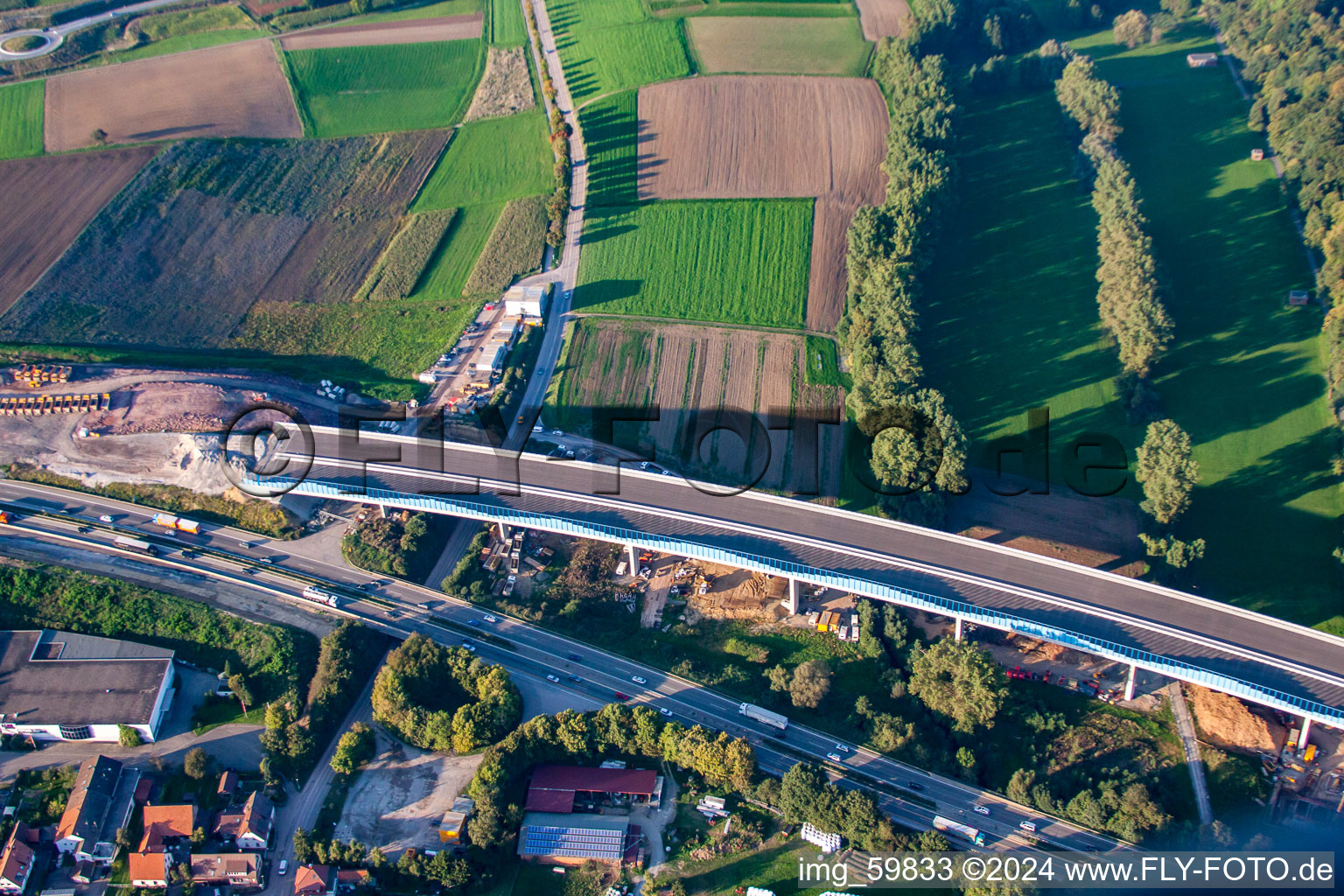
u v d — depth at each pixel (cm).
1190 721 17450
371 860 15288
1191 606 17775
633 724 16750
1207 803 16288
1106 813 15775
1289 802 16362
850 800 15388
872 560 18575
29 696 17062
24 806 15975
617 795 16450
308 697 17700
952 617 17938
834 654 18662
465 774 16762
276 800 16300
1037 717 17175
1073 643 17138
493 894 15250
